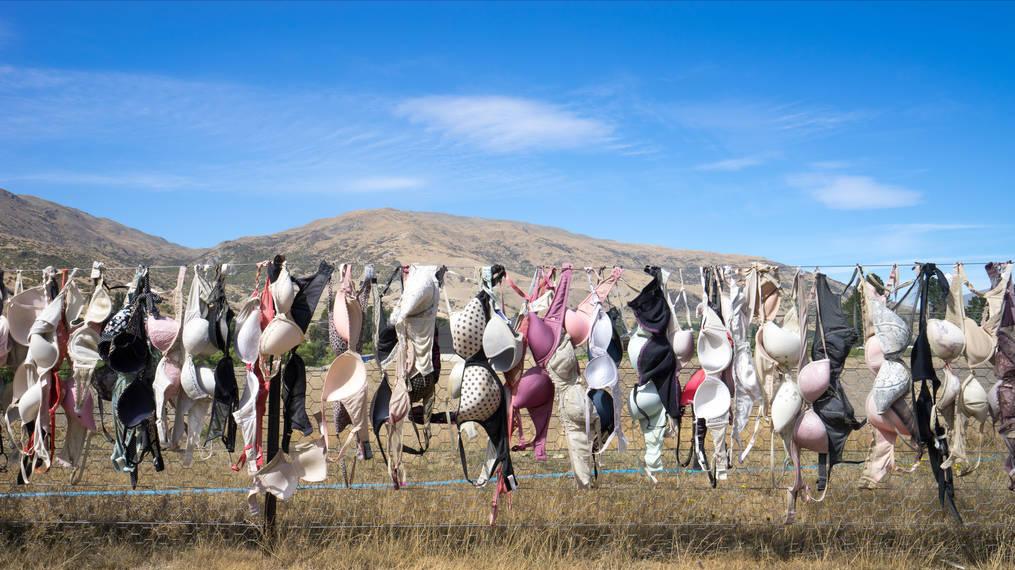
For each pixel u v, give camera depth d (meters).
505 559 5.84
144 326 5.95
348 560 5.85
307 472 5.89
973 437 8.62
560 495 7.08
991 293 5.98
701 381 6.16
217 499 7.21
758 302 5.95
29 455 6.20
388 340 6.22
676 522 6.65
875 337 6.04
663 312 5.87
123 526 6.48
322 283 5.99
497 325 5.70
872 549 6.23
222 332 5.84
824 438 5.80
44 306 6.22
